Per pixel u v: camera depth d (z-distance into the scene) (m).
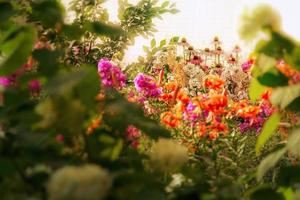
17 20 2.40
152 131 2.19
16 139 1.99
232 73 5.76
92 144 2.13
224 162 3.11
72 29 2.35
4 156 1.96
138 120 2.20
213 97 3.27
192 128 3.39
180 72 5.53
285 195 2.41
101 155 2.14
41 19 2.33
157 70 5.92
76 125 2.00
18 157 1.96
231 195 2.09
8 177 1.93
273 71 2.43
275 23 2.26
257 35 2.28
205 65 6.97
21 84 2.14
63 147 2.06
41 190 1.92
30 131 2.03
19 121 2.07
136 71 5.61
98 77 2.01
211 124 3.31
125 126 2.17
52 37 2.46
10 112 2.06
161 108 4.34
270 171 3.06
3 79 2.36
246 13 2.29
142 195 1.95
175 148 2.19
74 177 1.73
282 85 2.43
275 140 3.45
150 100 4.35
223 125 3.29
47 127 1.99
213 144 3.26
